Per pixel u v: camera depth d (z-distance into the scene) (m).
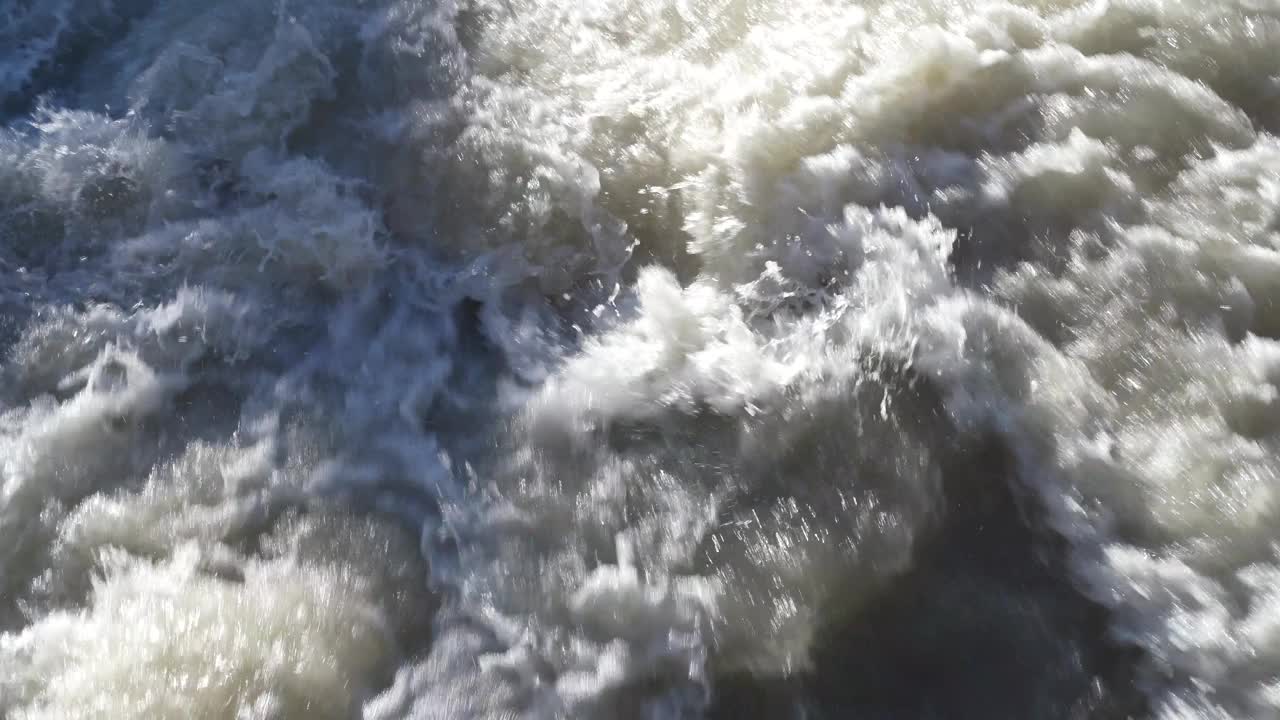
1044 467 2.88
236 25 4.32
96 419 3.27
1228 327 2.97
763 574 2.79
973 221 3.32
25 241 3.74
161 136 4.00
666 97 3.80
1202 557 2.62
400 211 3.74
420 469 3.12
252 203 3.80
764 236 3.44
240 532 3.00
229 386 3.37
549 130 3.81
